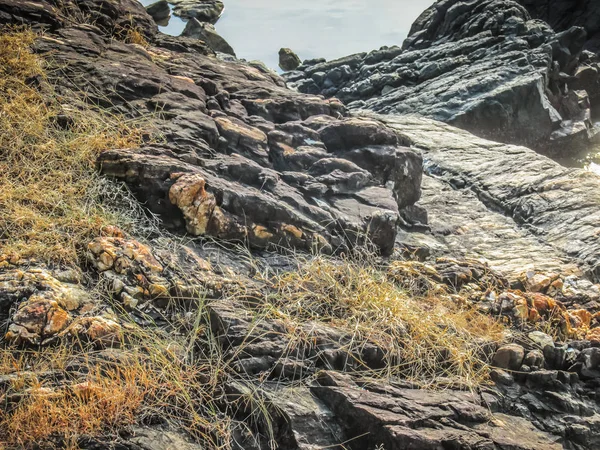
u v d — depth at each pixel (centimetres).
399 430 334
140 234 461
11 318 366
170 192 473
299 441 331
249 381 360
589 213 704
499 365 430
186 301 414
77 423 318
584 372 436
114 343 373
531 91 1440
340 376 373
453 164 862
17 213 440
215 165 525
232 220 483
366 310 432
